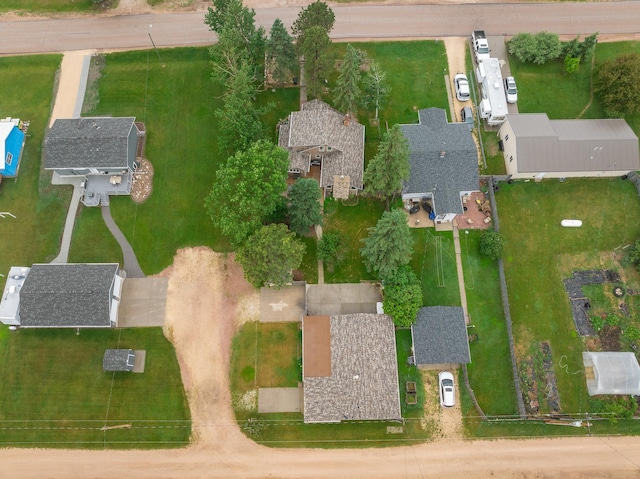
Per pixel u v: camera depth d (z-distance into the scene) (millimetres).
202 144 59375
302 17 55688
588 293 52656
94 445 48625
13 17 66375
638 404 48844
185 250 54906
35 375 50438
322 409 46344
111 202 56656
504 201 56156
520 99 60906
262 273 46594
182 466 48000
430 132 55531
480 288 52688
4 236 55562
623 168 54312
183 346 51344
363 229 55156
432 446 48094
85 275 50531
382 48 64000
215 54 54375
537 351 50688
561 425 48344
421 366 49906
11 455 48312
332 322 49031
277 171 46812
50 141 54531
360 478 47281
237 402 49531
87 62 63438
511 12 65875
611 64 57219
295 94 61594
